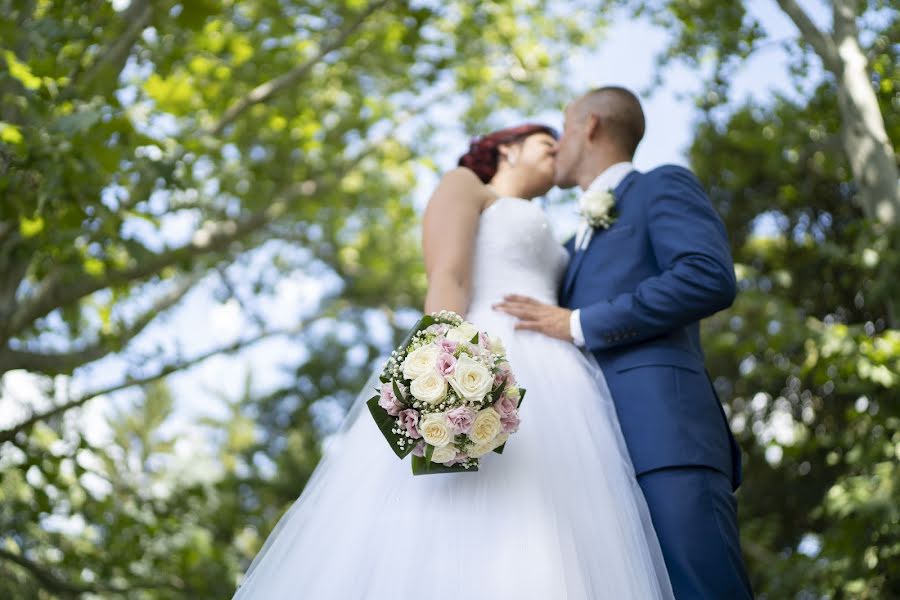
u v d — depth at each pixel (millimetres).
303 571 2438
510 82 9656
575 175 3307
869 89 5344
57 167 4523
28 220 4879
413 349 2445
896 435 5680
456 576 2275
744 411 9422
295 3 7766
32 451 6043
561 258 3230
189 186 6570
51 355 6512
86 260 5652
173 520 7832
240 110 7492
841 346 5582
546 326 2863
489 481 2457
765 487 9344
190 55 7492
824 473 9039
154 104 5566
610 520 2482
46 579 6906
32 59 4637
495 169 3455
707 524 2584
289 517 2617
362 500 2520
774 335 6609
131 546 7238
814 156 8914
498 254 3066
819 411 8922
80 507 7090
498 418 2354
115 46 5742
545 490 2451
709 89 6582
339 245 12398
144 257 5191
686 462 2639
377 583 2312
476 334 2438
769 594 6309
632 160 3312
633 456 2699
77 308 7129
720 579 2527
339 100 9750
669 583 2473
